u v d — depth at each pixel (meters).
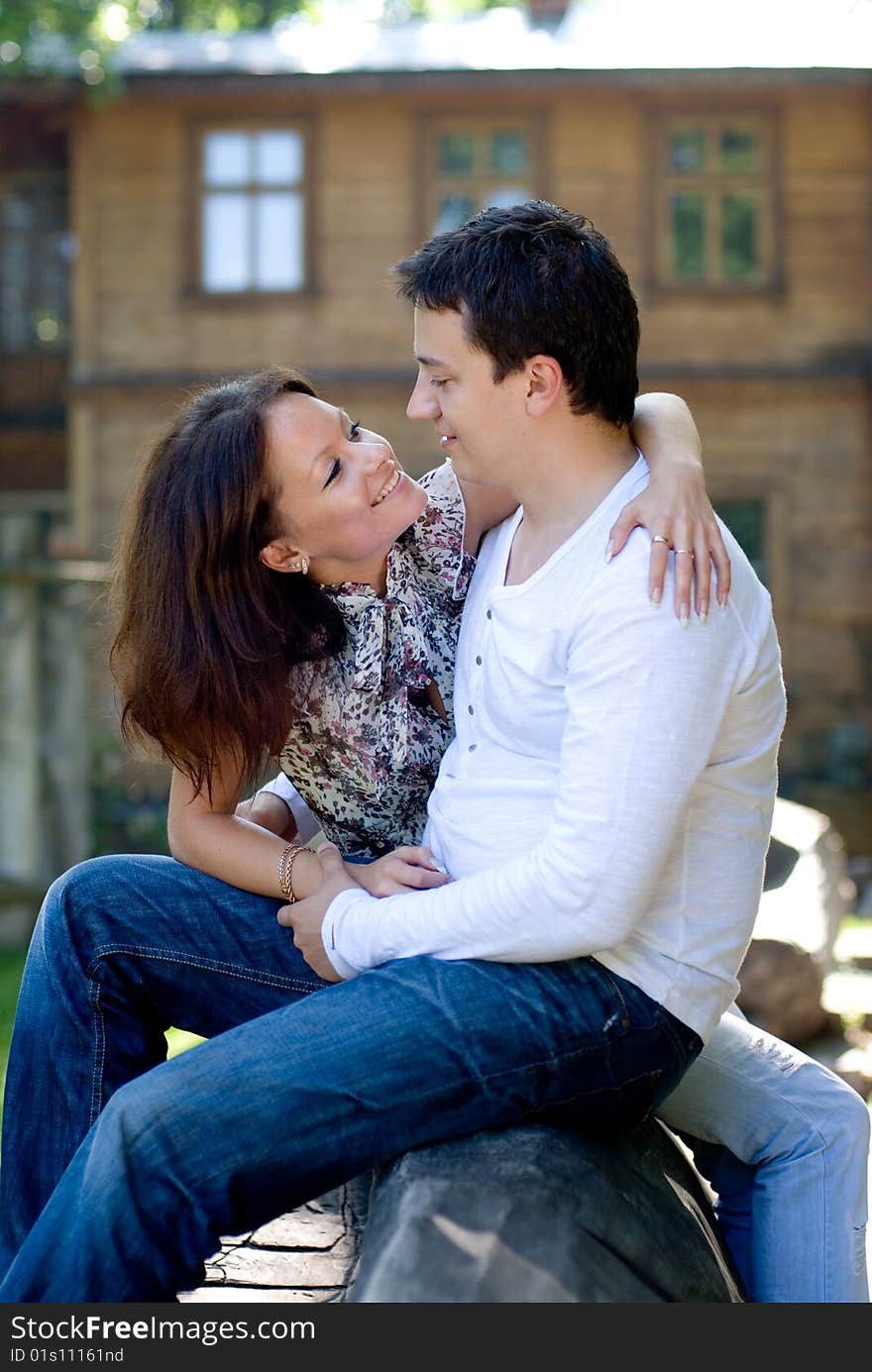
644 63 11.95
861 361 12.42
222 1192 1.55
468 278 1.66
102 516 12.61
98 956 1.88
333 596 1.87
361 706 1.89
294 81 12.02
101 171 12.57
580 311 1.65
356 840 2.03
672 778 1.55
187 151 12.51
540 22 14.54
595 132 12.41
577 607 1.63
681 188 12.43
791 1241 1.81
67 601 6.73
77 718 6.78
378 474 1.80
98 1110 1.87
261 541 1.80
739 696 1.63
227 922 1.91
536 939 1.58
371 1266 1.48
